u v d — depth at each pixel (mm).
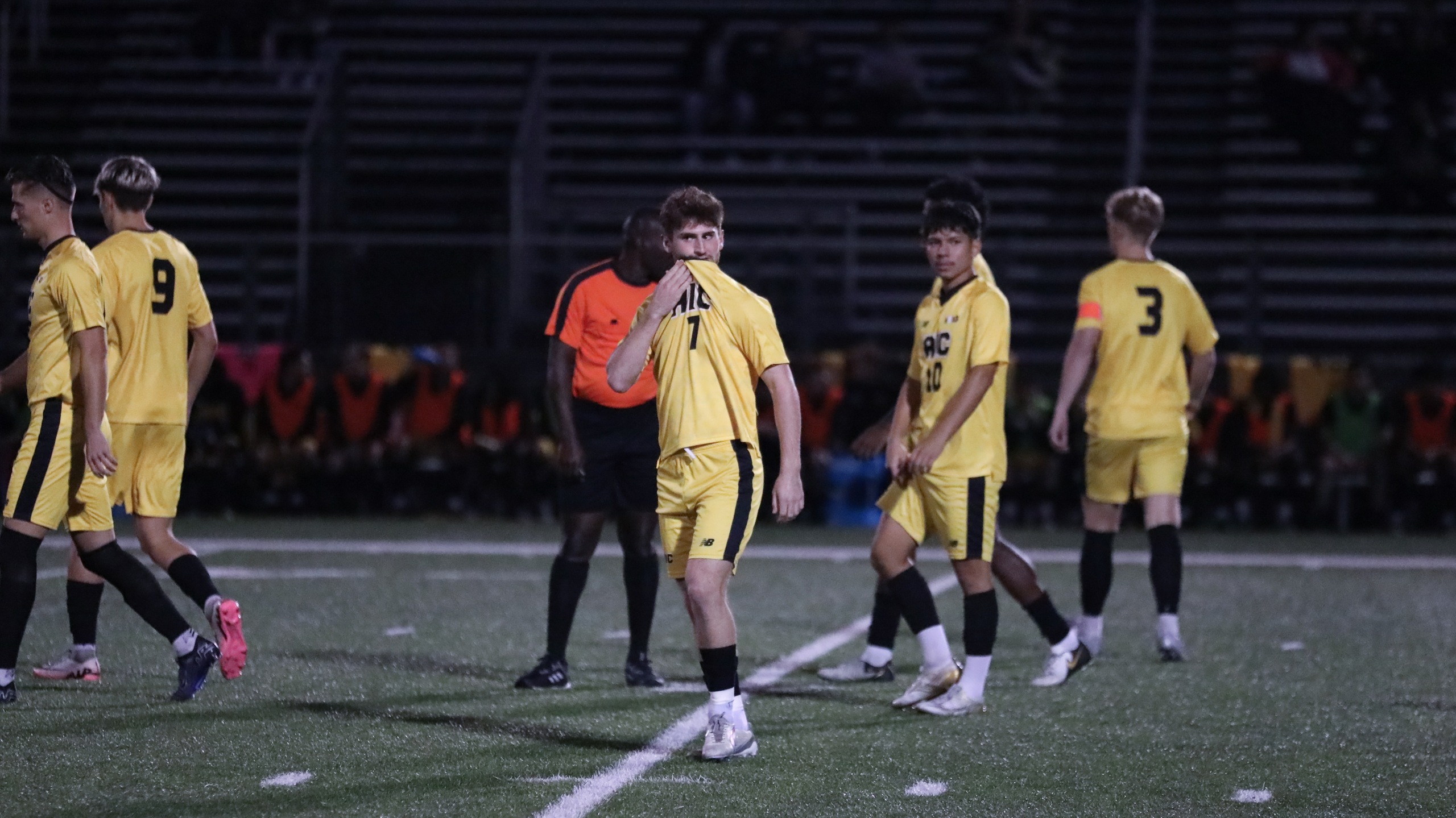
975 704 22359
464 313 59906
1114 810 17016
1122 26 81312
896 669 26438
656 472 20703
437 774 18109
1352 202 71312
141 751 19016
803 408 54281
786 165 72812
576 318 24266
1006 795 17594
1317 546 48812
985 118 75750
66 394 21484
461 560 41312
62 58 77562
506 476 53969
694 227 19375
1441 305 66562
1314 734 21109
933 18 81750
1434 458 53500
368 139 72562
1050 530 53188
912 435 23125
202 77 76312
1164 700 23469
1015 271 66125
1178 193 72875
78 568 23500
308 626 29734
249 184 71312
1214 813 16953
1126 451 27625
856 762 19078
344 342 59844
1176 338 27703
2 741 19469
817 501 53438
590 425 24219
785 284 60531
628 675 24297
